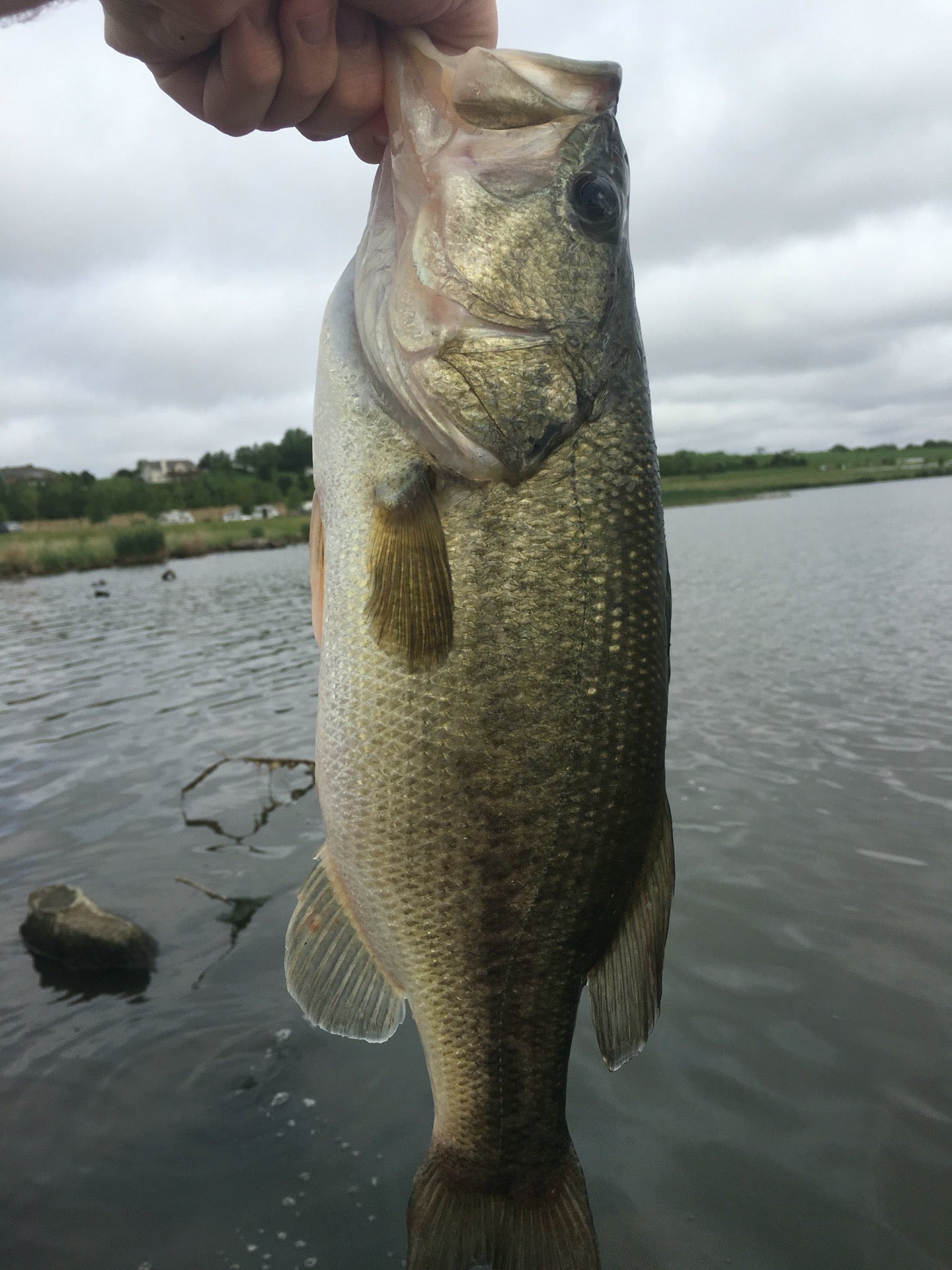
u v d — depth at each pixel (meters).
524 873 0.31
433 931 0.31
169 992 0.77
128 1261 0.51
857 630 2.19
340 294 0.34
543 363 0.31
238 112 0.29
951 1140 0.55
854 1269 0.48
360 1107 0.62
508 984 0.32
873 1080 0.61
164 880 0.99
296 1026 0.71
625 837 0.32
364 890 0.31
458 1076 0.32
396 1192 0.55
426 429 0.30
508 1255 0.33
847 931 0.79
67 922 0.83
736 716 1.50
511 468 0.30
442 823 0.30
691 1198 0.52
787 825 1.03
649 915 0.33
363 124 0.33
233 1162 0.57
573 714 0.30
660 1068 0.63
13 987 0.79
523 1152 0.33
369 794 0.31
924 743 1.30
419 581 0.30
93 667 2.32
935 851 0.95
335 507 0.32
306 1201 0.54
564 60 0.32
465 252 0.30
